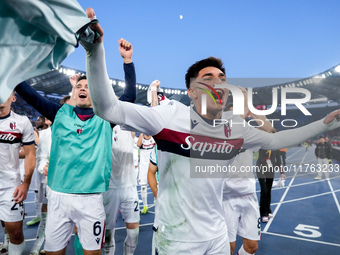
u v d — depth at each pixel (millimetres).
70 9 686
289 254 2988
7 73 578
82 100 2008
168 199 1192
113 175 2459
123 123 1001
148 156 4832
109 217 2439
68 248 3037
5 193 2227
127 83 2031
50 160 1986
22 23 585
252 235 2160
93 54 825
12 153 2287
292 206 5211
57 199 1880
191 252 1176
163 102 2463
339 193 6414
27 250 2977
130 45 2023
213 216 1241
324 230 3811
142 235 3508
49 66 690
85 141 1934
